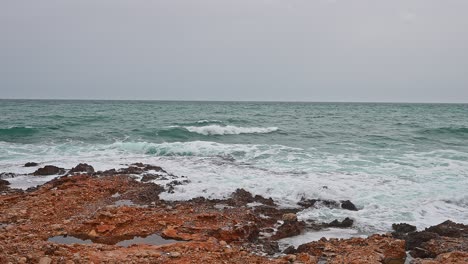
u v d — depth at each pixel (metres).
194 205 11.16
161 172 15.23
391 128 32.19
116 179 13.68
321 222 10.25
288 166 16.59
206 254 7.47
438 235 8.92
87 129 28.72
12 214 9.73
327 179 14.19
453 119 44.50
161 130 27.45
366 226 9.98
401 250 8.16
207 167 16.31
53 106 74.75
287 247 8.64
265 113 55.94
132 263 6.82
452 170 15.88
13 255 6.52
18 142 22.97
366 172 15.47
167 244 8.14
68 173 14.72
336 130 30.39
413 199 12.03
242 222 9.71
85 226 9.22
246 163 17.25
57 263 6.45
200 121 35.62
